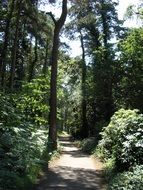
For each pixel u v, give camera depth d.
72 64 42.62
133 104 26.66
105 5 34.97
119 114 17.25
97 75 29.98
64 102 52.75
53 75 23.78
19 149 12.13
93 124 37.47
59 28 24.03
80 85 39.31
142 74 27.30
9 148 11.90
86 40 40.75
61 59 43.84
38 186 12.28
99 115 35.78
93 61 33.19
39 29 33.56
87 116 40.91
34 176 12.83
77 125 44.56
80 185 12.83
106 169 15.07
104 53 30.30
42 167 15.55
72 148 31.48
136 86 26.92
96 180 13.81
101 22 36.81
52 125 23.30
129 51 27.55
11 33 34.94
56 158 20.00
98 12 34.81
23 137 13.27
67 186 12.58
